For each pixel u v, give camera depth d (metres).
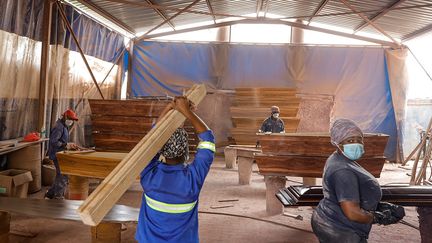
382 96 11.11
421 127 11.36
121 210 3.46
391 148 11.05
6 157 5.78
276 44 11.27
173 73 11.40
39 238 3.98
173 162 1.88
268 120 7.56
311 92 11.25
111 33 9.92
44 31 6.64
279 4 10.02
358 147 2.21
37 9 6.46
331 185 2.29
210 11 10.25
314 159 4.64
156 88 11.44
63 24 7.22
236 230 4.48
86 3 8.07
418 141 11.41
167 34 11.27
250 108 10.08
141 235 1.85
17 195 4.98
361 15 9.34
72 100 7.99
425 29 9.58
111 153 5.19
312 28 11.06
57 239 3.97
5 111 5.80
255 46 11.31
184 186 1.82
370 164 4.59
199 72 11.41
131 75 11.41
